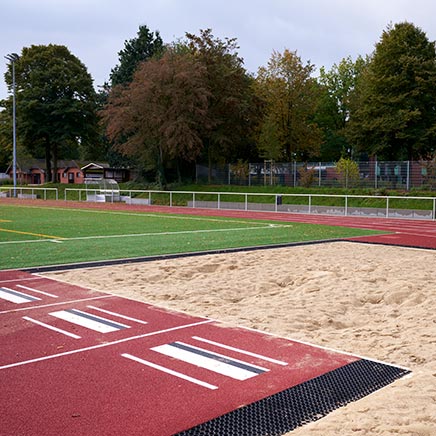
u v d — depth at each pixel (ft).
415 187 123.03
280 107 181.57
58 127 222.28
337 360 19.75
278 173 153.07
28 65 220.23
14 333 23.24
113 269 40.24
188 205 149.38
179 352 20.66
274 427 14.07
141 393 16.48
